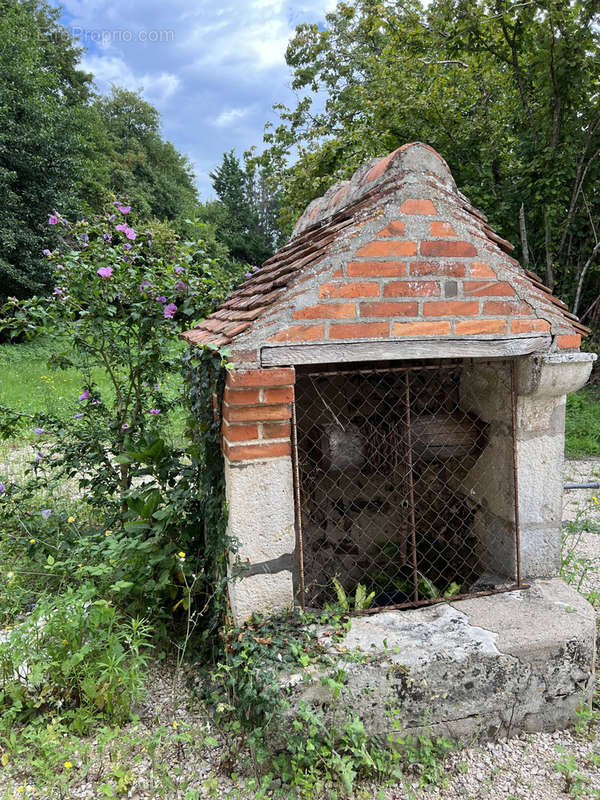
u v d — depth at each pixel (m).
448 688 2.41
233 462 2.41
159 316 3.80
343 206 3.12
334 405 3.74
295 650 2.32
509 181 11.80
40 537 3.90
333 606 2.82
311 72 17.28
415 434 3.45
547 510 3.07
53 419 4.14
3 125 16.34
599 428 8.59
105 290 3.65
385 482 3.83
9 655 2.53
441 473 3.71
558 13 9.43
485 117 11.69
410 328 2.54
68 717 2.52
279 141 16.50
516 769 2.39
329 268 2.42
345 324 2.45
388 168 2.61
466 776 2.35
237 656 2.36
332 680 2.23
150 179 31.73
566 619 2.66
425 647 2.43
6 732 2.46
